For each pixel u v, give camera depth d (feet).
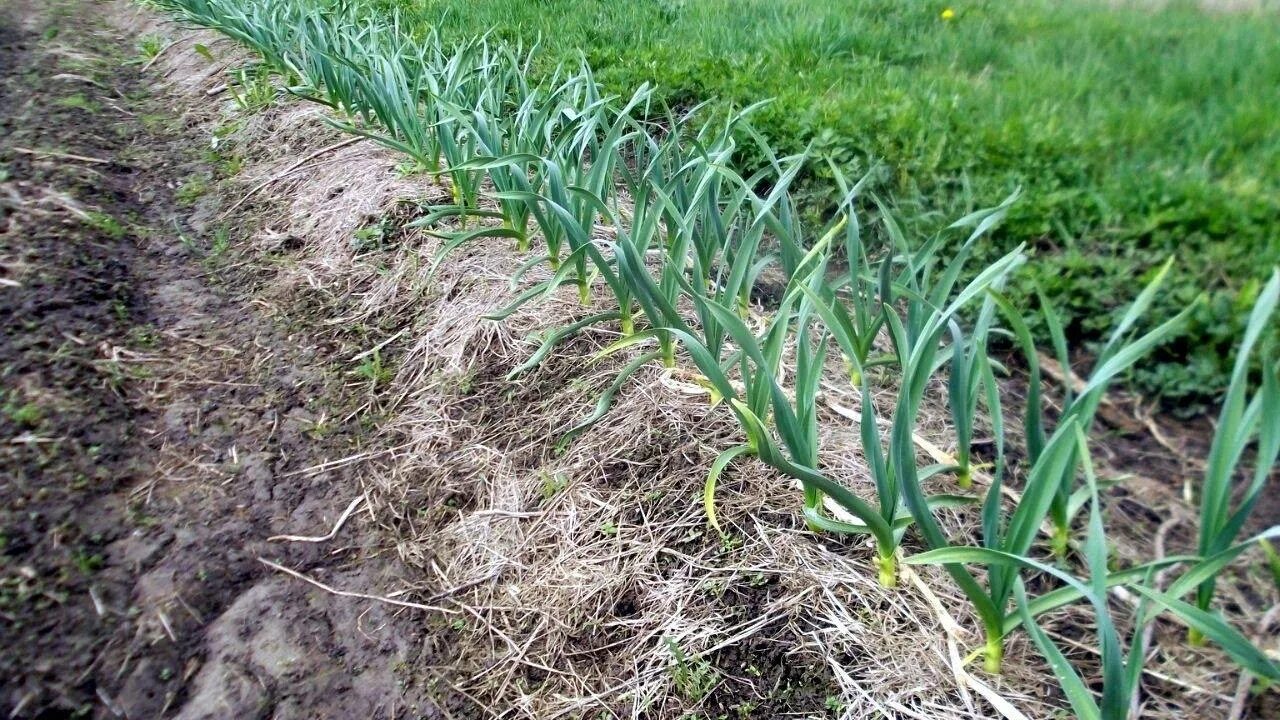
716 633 5.79
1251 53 12.61
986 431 7.40
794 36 14.65
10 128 13.07
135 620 6.26
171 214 11.85
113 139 13.64
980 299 8.42
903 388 4.79
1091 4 17.22
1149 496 6.77
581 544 6.64
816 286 6.08
